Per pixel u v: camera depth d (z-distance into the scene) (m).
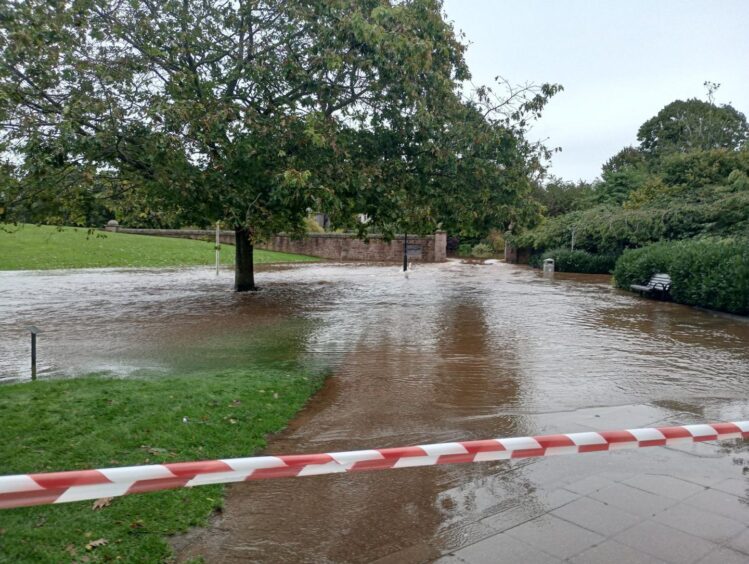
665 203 24.59
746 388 7.01
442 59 13.97
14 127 10.21
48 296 15.39
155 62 12.73
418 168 14.23
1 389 6.08
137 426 4.95
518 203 15.08
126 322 11.49
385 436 5.29
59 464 4.16
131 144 11.05
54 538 3.24
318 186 11.74
